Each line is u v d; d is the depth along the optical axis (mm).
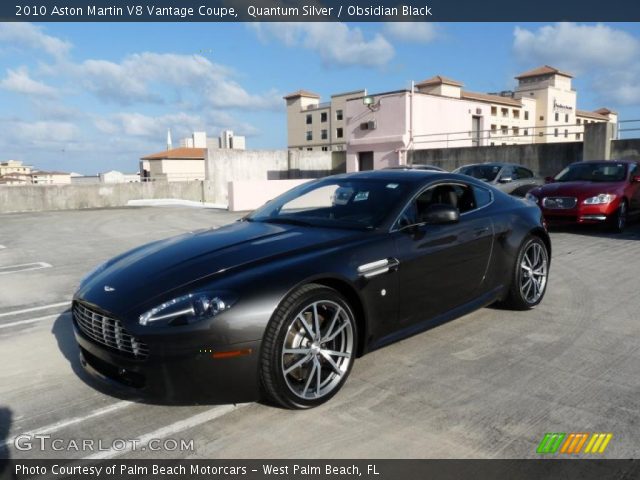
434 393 3242
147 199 24453
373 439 2736
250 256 3244
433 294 3875
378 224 3695
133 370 2867
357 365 3715
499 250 4496
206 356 2771
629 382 3344
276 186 19406
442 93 65000
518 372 3529
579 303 5160
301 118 97312
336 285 3283
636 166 10367
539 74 78875
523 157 21391
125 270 3398
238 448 2697
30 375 3740
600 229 10141
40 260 8633
